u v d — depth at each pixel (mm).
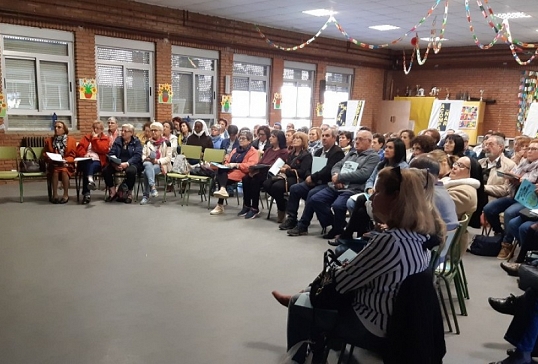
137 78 8602
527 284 2223
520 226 3771
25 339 2496
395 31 10125
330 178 4836
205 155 6180
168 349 2441
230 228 4898
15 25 6953
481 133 11727
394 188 1733
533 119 7281
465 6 7137
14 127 7250
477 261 4082
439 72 12539
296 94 11516
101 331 2611
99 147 6062
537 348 2369
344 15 8672
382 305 1718
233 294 3186
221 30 9477
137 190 6195
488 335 2713
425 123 12117
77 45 7594
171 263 3756
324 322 1916
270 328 2711
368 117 13289
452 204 2688
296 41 10922
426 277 1669
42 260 3721
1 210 5371
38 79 7367
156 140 6246
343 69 12320
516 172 4367
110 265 3660
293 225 4898
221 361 2342
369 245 1736
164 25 8586
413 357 1591
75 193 6488
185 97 9430
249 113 10656
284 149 5512
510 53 11062
